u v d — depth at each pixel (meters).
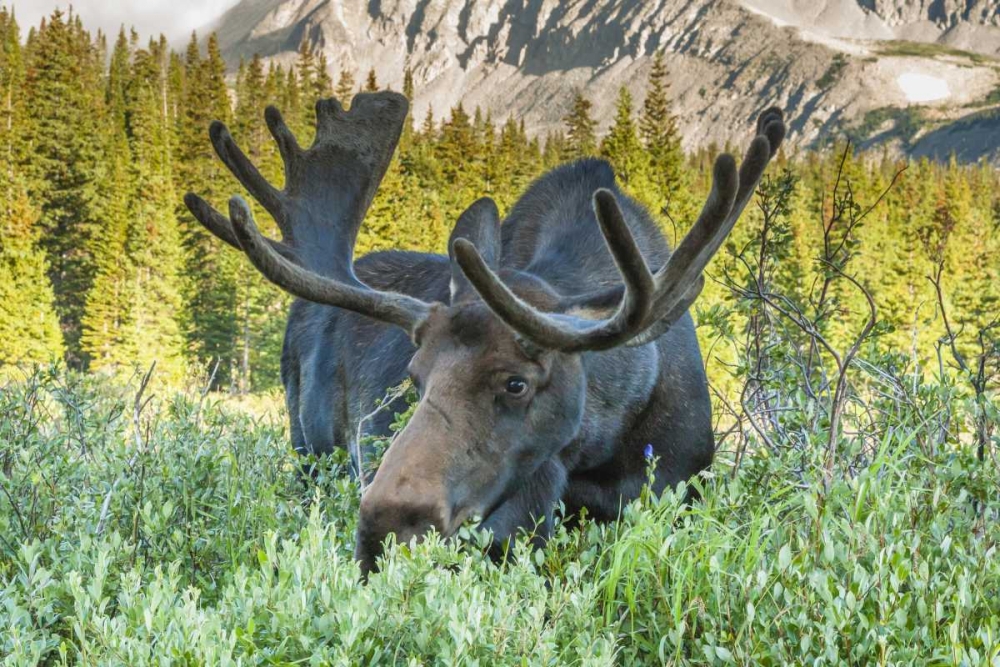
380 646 11.36
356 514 17.47
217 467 17.92
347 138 19.67
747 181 14.46
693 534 14.98
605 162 22.23
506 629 11.13
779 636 12.48
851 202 26.98
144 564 15.23
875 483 15.25
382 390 20.30
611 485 18.83
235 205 14.77
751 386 24.80
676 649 12.38
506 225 22.67
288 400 28.20
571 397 15.62
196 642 10.33
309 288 15.58
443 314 15.65
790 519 16.70
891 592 12.29
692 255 14.30
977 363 23.88
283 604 11.27
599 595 14.11
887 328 23.36
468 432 14.68
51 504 16.44
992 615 12.28
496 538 16.52
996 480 17.20
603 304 16.34
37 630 11.93
